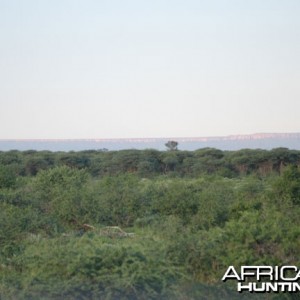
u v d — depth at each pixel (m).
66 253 27.42
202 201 41.75
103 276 26.38
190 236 29.39
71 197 42.19
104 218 41.72
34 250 29.14
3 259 29.58
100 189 45.41
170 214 41.81
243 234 28.19
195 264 27.91
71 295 26.25
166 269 26.94
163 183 49.03
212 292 26.98
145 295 26.41
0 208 37.97
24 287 26.58
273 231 28.34
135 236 35.72
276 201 41.88
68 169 51.31
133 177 50.03
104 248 28.31
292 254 27.77
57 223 39.00
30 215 37.19
